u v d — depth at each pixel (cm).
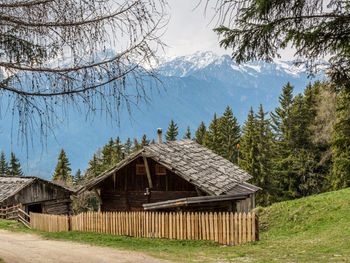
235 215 1692
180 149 2561
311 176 5300
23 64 456
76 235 2086
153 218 1920
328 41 695
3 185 3656
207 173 2328
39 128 440
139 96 465
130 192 2436
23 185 3594
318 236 1748
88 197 5191
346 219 1944
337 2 656
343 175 4197
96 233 2098
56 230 2422
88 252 1625
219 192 2103
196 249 1623
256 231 1652
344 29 679
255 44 705
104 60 469
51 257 1531
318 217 2119
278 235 2078
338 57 750
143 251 1614
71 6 458
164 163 2258
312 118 5441
